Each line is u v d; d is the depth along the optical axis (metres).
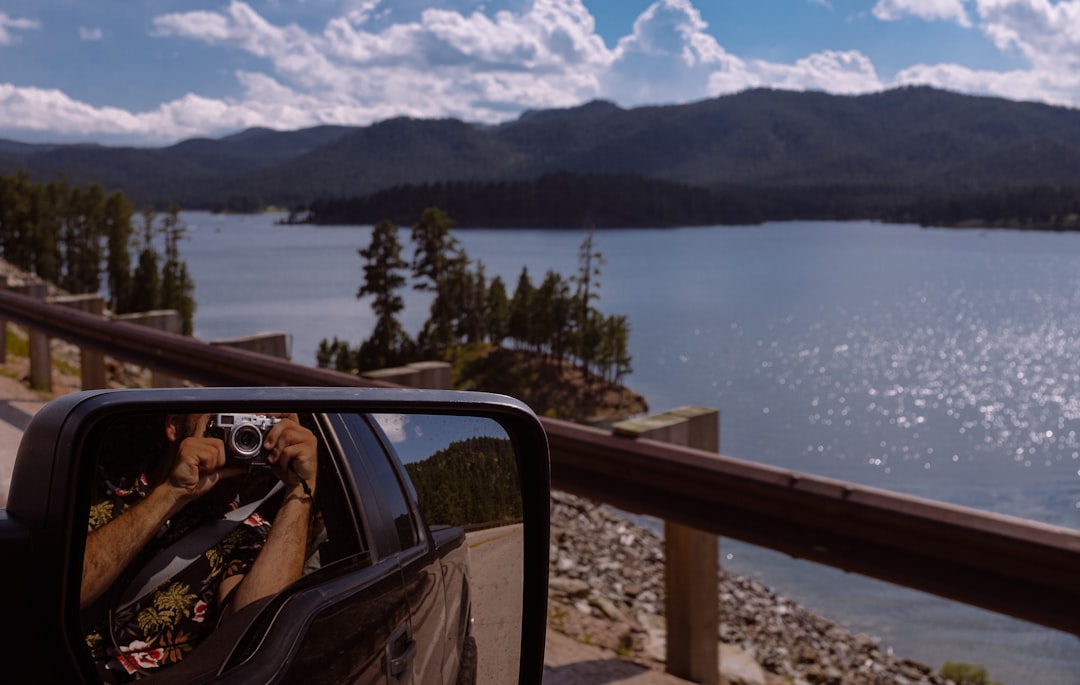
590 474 4.24
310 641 1.10
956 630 58.12
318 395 1.18
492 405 1.43
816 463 148.38
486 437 1.44
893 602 62.16
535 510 1.51
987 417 182.38
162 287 149.50
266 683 1.04
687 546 3.98
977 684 21.69
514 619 1.48
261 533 1.07
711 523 3.77
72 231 167.12
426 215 133.12
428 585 1.30
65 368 12.70
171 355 7.55
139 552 0.96
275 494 1.09
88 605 0.93
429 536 1.32
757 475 3.58
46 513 0.92
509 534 1.47
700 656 3.99
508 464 1.48
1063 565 2.88
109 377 16.31
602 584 6.94
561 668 3.78
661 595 7.83
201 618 1.00
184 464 1.01
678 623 3.99
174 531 1.00
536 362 157.38
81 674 0.91
